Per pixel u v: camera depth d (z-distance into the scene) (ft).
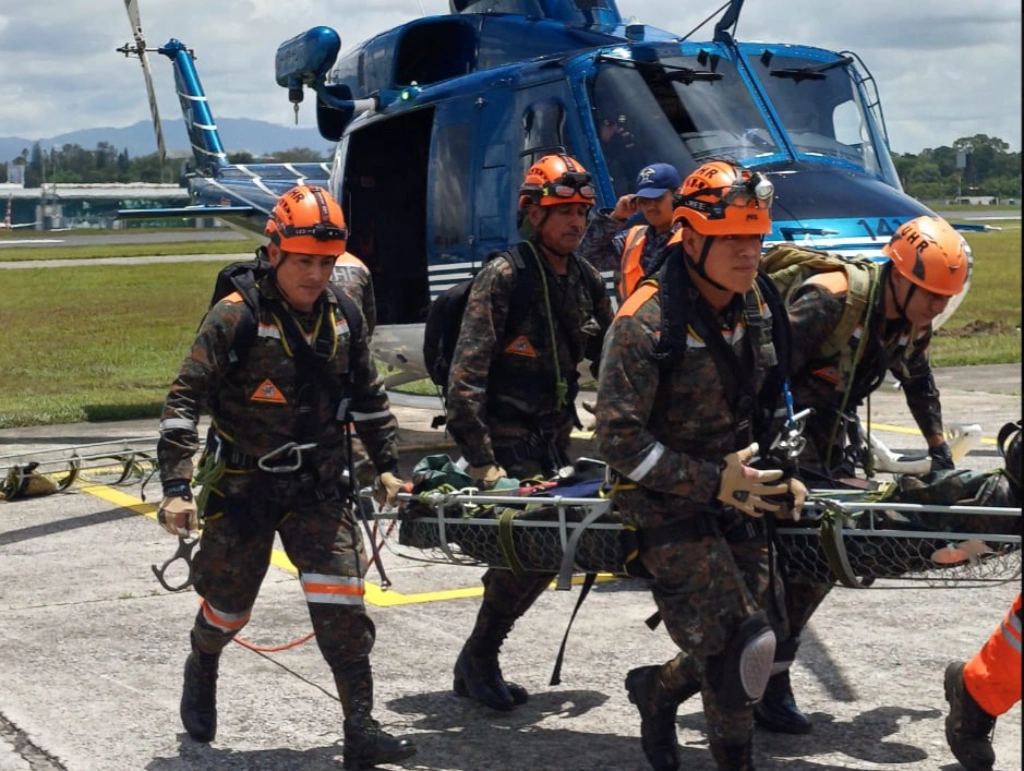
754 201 10.43
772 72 28.07
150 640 17.29
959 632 17.02
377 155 33.35
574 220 14.33
